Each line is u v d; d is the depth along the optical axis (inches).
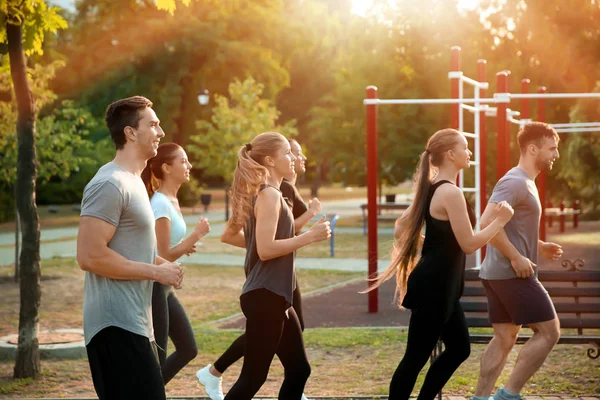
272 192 201.9
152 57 2122.3
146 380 170.1
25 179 315.0
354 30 1505.9
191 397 266.1
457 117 496.7
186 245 232.1
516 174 233.9
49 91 730.2
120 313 169.8
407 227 218.8
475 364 326.0
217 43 2068.2
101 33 2155.5
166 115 2050.9
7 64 380.2
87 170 2054.6
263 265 201.5
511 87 1300.4
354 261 798.5
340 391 281.7
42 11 336.8
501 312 236.4
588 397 260.8
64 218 1585.9
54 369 327.3
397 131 1409.9
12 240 1114.1
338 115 1497.3
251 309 199.9
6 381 306.7
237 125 1393.9
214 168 1422.2
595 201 1371.8
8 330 426.6
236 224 208.4
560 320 281.3
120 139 177.8
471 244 209.0
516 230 231.6
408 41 1449.3
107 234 167.3
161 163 242.7
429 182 218.4
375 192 490.3
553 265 698.8
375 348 362.9
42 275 681.0
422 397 223.9
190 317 469.1
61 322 453.7
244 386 198.8
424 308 210.5
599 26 1275.8
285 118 2871.6
